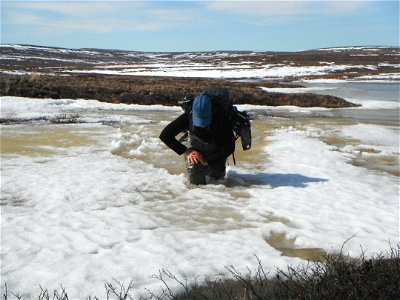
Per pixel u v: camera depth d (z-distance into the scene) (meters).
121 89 24.92
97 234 4.43
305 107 24.73
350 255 4.12
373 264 3.72
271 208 5.45
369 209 5.54
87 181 6.50
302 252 4.23
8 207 5.23
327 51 196.75
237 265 3.83
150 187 6.34
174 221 4.93
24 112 16.36
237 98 25.16
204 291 3.41
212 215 5.17
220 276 3.64
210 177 6.65
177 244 4.23
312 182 6.82
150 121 15.29
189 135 6.24
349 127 14.43
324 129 13.84
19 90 22.09
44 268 3.67
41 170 7.15
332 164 8.26
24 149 9.10
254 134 12.12
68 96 22.91
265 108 22.94
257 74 73.81
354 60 110.06
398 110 23.11
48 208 5.22
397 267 3.44
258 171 7.56
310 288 3.20
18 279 3.48
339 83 54.47
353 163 8.63
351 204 5.72
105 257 3.90
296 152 9.35
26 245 4.12
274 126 14.41
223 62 119.56
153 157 8.60
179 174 7.27
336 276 3.36
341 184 6.74
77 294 3.28
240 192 6.20
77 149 9.27
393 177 7.48
